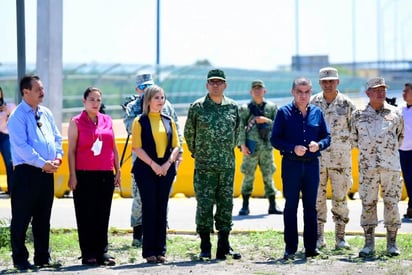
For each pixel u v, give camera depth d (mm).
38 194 10555
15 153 10500
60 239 13156
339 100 11789
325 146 11141
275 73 43812
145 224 11078
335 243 12281
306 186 11172
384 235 13516
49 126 10734
